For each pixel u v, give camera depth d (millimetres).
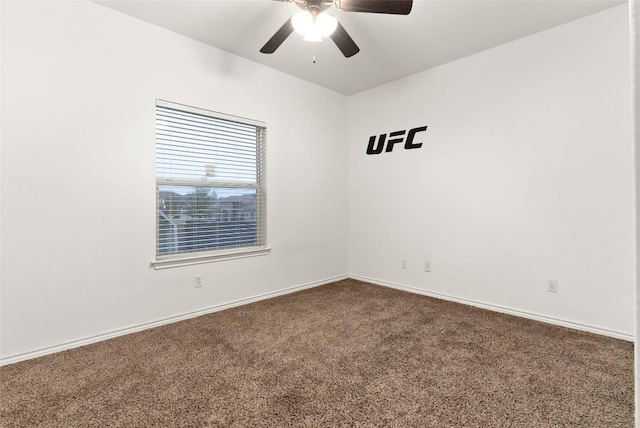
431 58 3271
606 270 2514
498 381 1896
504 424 1554
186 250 2982
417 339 2461
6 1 2098
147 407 1680
